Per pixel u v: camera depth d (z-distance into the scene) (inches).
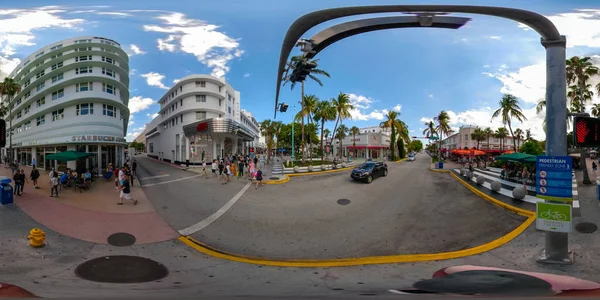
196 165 1374.3
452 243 335.3
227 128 1259.2
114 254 305.6
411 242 343.9
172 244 350.3
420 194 590.6
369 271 263.3
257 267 279.1
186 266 280.4
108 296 165.2
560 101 252.2
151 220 433.4
